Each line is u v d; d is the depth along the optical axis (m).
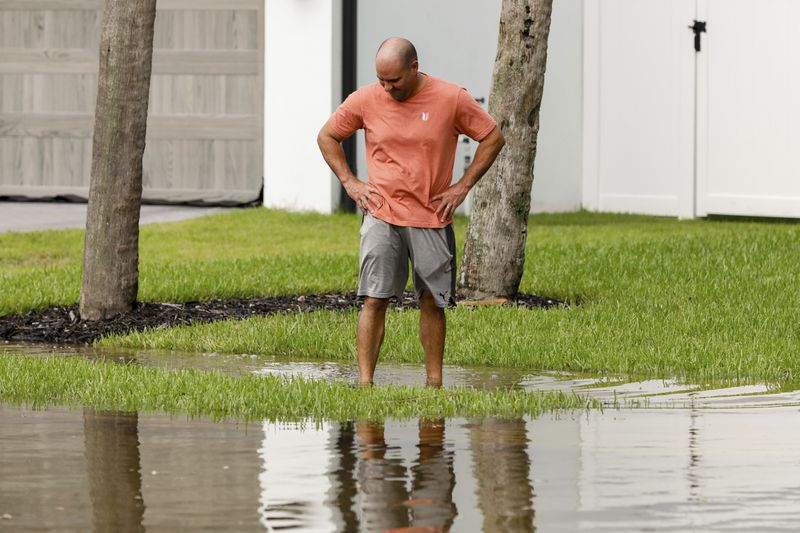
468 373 14.59
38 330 17.67
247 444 10.54
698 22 31.34
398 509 8.60
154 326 17.89
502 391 13.18
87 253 18.25
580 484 9.24
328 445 10.53
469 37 32.03
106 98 17.98
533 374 14.52
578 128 33.75
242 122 32.03
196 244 26.02
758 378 14.12
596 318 17.66
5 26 32.56
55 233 26.88
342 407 12.07
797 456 10.12
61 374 13.57
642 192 32.97
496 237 19.58
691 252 23.14
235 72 31.97
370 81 31.30
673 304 18.62
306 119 31.09
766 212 30.47
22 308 18.80
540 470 9.66
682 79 31.78
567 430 11.16
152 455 10.12
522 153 19.48
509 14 19.36
